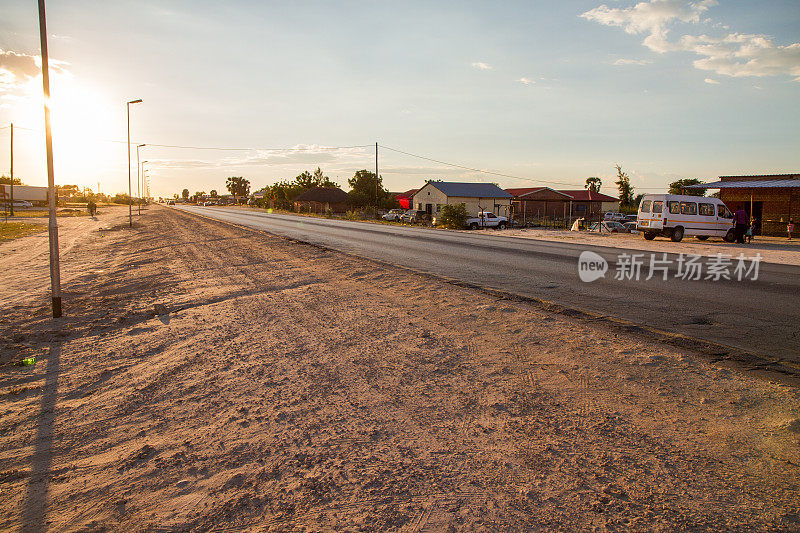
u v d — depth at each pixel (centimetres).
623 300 824
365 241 2073
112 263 1778
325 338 660
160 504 313
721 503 281
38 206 8412
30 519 308
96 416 466
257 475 336
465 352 566
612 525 266
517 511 281
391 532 269
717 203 2252
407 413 417
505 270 1188
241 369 561
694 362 504
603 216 5084
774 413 388
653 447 344
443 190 5541
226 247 1992
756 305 783
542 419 392
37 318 930
